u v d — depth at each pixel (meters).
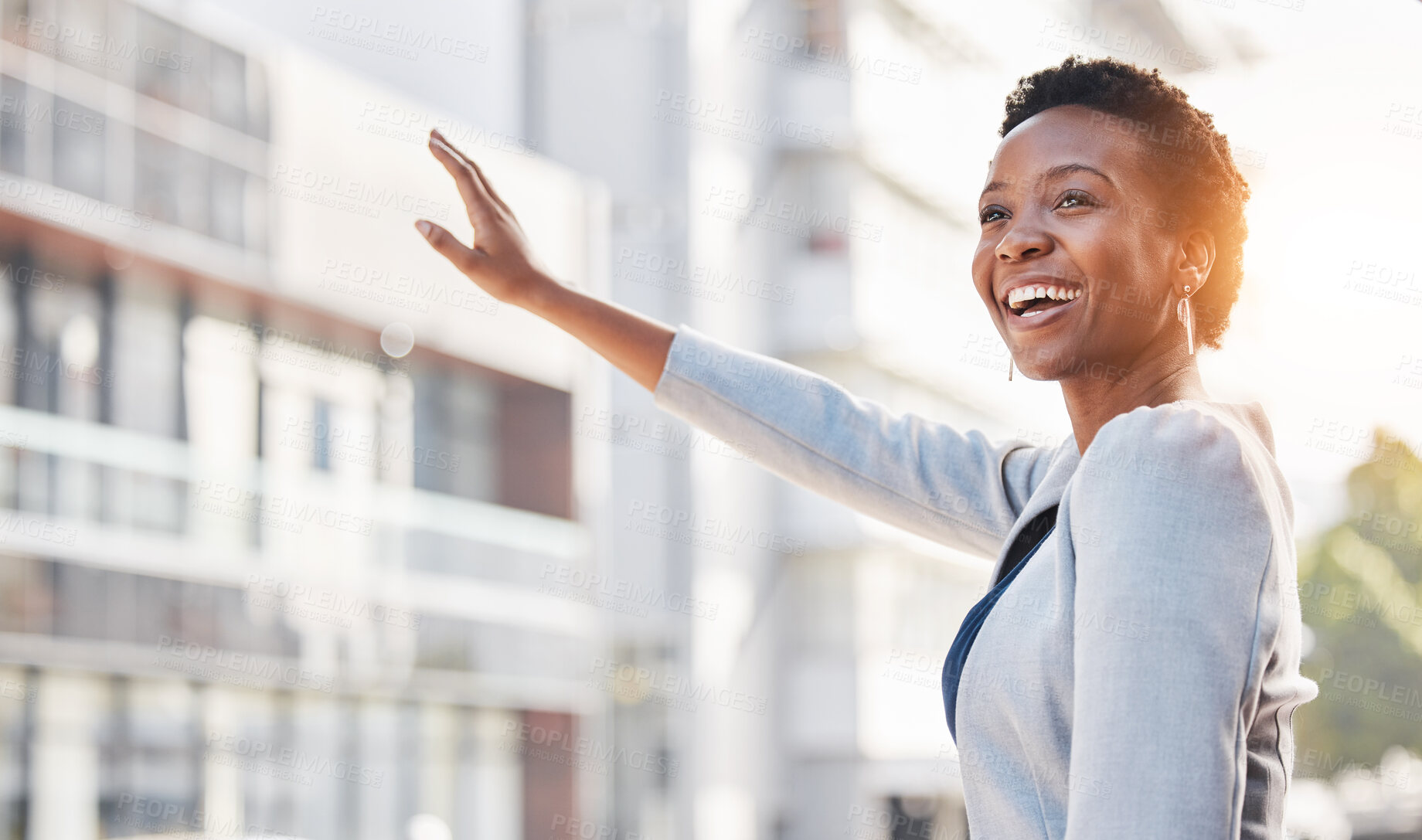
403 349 12.85
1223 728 0.84
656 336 1.44
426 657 12.88
